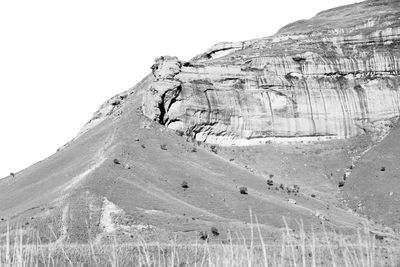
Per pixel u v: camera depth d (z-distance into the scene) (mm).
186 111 157500
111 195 101938
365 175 148125
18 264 18031
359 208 135000
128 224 91688
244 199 116188
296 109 170625
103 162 118750
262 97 169750
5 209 132750
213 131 160875
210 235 88438
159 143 140625
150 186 113812
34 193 136000
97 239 86062
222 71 170250
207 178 126125
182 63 166875
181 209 103562
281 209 110812
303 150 164500
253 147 163125
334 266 15297
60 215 93375
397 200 131500
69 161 153625
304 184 148875
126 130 144875
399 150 153500
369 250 15477
